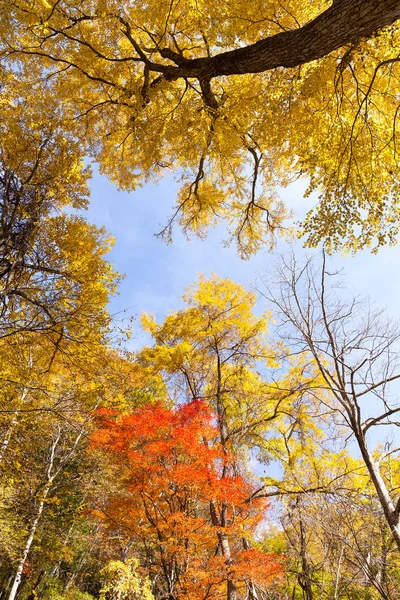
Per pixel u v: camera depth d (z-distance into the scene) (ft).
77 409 22.56
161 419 20.76
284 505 21.22
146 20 20.74
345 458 22.31
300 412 28.25
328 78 17.49
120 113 27.22
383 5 10.19
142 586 23.45
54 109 24.20
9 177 22.47
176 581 20.10
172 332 34.91
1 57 21.52
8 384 22.20
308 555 20.72
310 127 18.86
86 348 22.49
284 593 27.48
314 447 27.48
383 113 18.21
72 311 22.15
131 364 26.91
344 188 16.28
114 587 22.36
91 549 51.49
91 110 25.89
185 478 19.58
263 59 14.26
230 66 16.25
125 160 29.63
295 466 24.82
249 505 22.90
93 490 37.73
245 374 33.17
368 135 18.20
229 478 20.58
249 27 18.51
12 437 24.09
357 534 14.73
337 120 18.26
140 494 20.34
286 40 13.06
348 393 14.70
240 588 23.86
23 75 23.30
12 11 17.85
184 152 23.84
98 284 23.76
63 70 23.62
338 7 11.03
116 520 21.16
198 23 18.57
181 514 19.15
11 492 27.81
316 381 26.73
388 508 12.39
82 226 25.18
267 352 32.19
